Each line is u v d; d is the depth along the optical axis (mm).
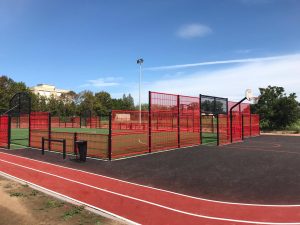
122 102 114312
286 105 43188
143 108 69438
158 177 12602
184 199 9688
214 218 8008
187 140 23922
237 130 27781
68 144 22562
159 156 17328
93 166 14844
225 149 20281
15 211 8641
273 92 44625
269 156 17281
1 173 13578
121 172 13539
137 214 8383
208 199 9688
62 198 9867
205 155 17641
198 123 24578
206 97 23609
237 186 11172
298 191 10469
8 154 18859
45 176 12953
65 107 95312
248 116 33531
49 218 8133
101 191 10664
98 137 28406
